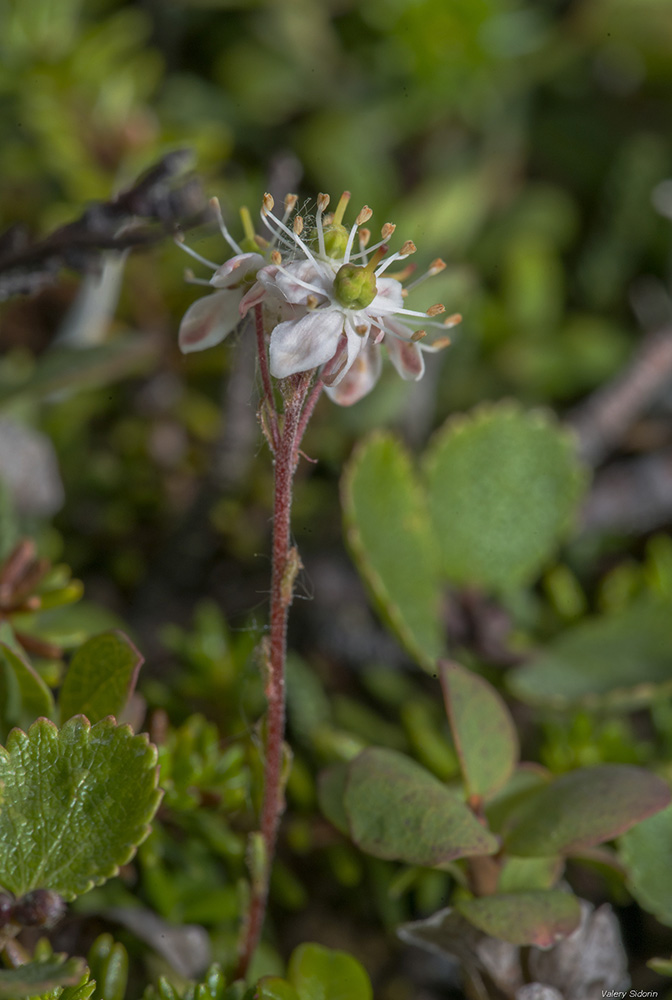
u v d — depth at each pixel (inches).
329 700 9.2
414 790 7.4
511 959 7.6
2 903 7.0
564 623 9.4
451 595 9.2
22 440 9.3
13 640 7.6
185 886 8.1
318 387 7.2
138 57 12.1
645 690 8.6
